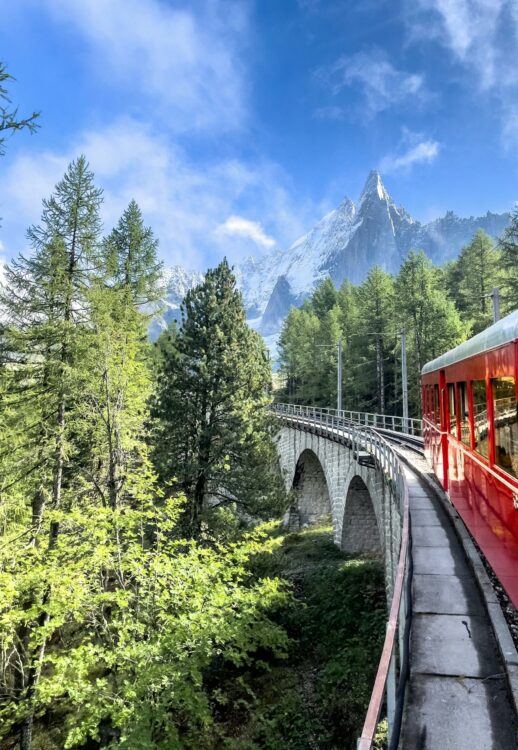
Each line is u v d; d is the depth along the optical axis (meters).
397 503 11.55
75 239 15.30
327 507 33.31
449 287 52.31
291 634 16.09
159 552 10.62
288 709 12.46
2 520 14.30
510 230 28.84
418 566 7.79
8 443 14.36
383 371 45.78
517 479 5.22
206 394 17.16
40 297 14.72
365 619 15.52
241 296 19.80
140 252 23.27
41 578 9.98
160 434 16.72
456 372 9.51
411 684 4.82
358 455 18.08
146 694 8.70
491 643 5.48
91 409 15.39
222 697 12.83
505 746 3.99
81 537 11.77
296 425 32.69
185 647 9.59
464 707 4.47
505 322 6.10
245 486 16.78
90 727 8.24
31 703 10.23
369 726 2.90
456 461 9.59
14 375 14.47
